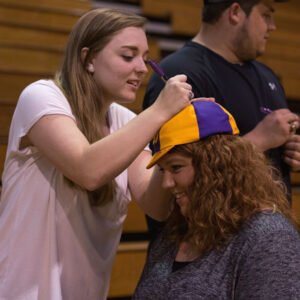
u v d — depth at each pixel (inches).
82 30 111.7
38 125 106.3
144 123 99.3
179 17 320.2
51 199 110.3
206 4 142.5
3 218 113.3
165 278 97.6
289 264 84.4
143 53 112.0
